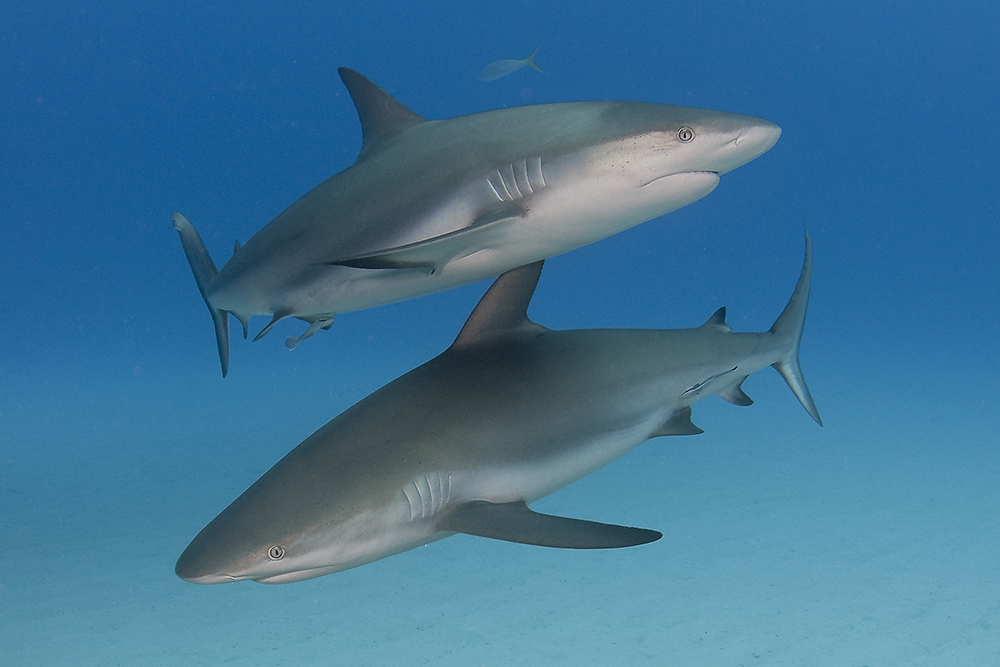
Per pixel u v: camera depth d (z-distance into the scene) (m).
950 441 12.62
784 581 6.90
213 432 14.37
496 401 2.89
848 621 6.08
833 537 8.02
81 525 8.72
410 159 3.01
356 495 2.53
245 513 2.49
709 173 2.72
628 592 6.72
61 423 16.11
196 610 6.47
